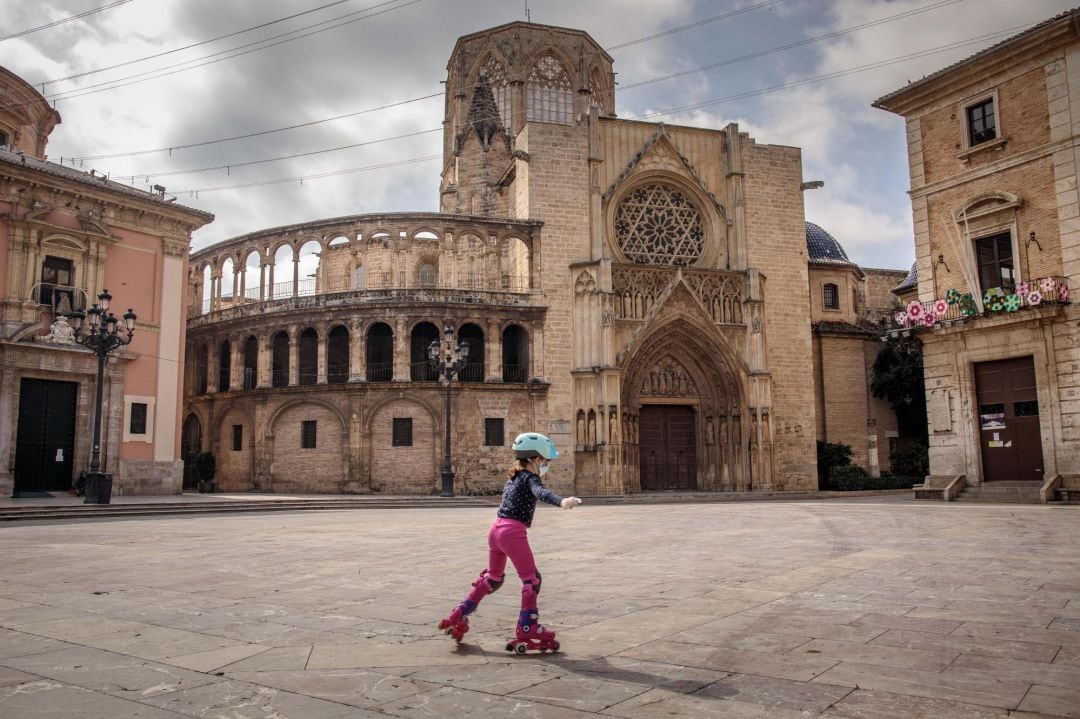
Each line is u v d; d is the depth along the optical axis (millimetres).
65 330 37500
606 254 51062
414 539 19422
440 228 49625
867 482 52031
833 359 58312
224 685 6480
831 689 6238
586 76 65625
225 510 32656
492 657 7402
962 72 35500
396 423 47250
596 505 39250
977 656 7230
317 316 48625
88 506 29141
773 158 54875
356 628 8789
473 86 66062
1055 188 32438
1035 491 31703
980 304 34219
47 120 51375
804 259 54406
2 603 10445
